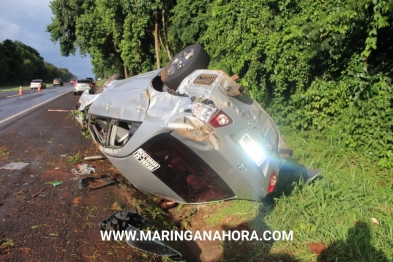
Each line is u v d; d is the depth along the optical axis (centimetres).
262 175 364
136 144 396
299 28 595
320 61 602
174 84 466
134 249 335
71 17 3331
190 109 354
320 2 595
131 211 394
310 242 346
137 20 1831
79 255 315
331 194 404
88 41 2964
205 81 394
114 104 474
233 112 363
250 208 408
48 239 337
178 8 1414
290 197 411
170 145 376
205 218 424
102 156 638
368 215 377
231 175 364
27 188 468
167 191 420
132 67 2219
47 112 1313
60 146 720
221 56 825
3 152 647
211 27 804
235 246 363
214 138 345
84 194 458
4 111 1302
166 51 1836
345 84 554
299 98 613
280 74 627
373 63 554
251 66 675
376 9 449
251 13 675
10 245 320
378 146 475
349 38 544
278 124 678
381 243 333
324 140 587
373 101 498
